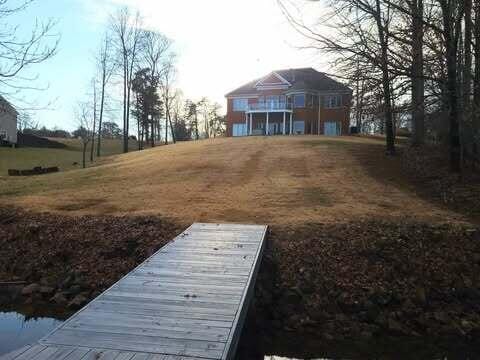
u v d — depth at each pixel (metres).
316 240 12.16
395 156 25.36
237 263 9.31
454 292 10.57
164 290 7.78
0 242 13.71
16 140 59.06
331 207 15.24
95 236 13.21
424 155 23.22
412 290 10.53
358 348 8.71
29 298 10.95
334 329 9.33
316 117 54.94
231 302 7.27
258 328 9.29
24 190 20.56
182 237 11.42
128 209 15.59
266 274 10.77
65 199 17.64
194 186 19.34
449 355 8.53
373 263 11.29
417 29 14.02
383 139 40.00
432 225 12.99
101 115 68.38
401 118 24.73
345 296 10.19
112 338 5.97
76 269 11.84
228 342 5.90
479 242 12.13
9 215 15.39
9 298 11.04
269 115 57.94
